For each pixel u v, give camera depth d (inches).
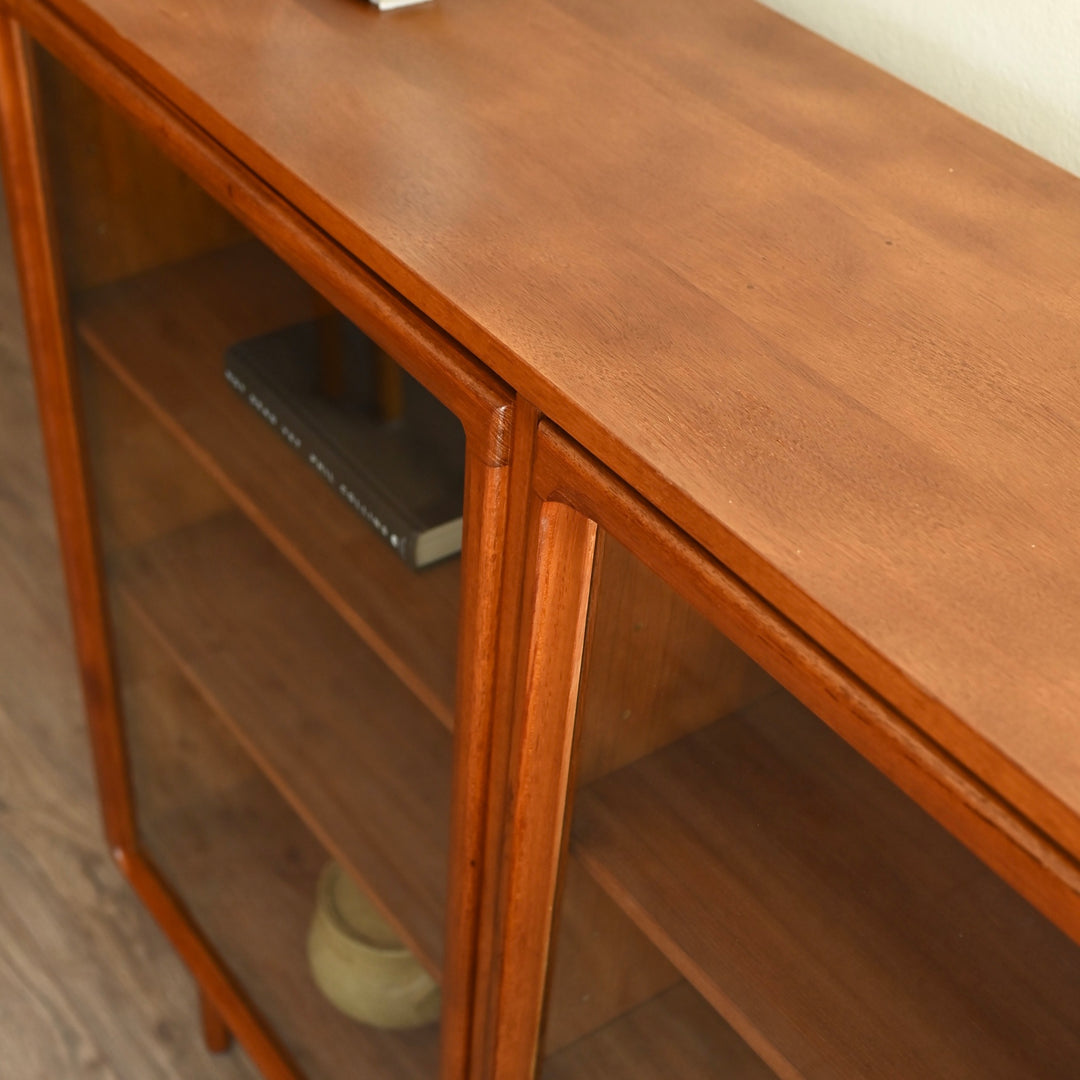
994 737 19.2
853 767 24.0
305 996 53.4
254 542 48.5
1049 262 29.1
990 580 21.6
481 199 29.2
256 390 38.0
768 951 27.2
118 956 63.3
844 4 38.4
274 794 53.2
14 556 82.5
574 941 33.2
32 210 42.1
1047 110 34.4
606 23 36.7
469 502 28.4
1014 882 19.6
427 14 36.2
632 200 29.7
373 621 35.4
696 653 25.2
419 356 27.7
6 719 73.1
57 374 46.1
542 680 28.9
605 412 24.0
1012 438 24.4
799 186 30.8
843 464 23.5
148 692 54.1
